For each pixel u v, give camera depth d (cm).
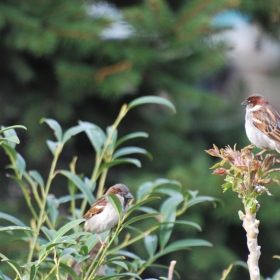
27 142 1359
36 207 1303
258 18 1391
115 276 511
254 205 457
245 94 1512
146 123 1388
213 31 1288
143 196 686
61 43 1262
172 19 1248
